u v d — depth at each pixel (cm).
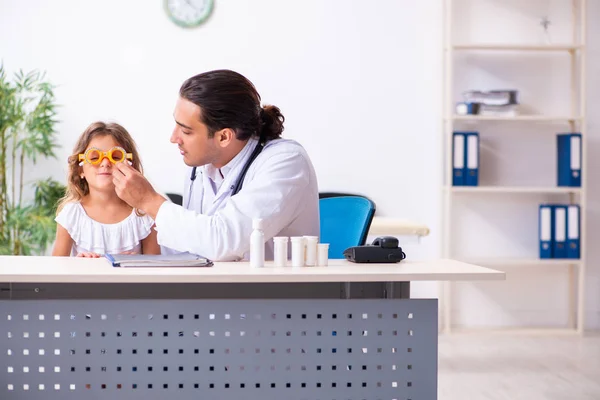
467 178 475
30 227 451
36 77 466
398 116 488
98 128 275
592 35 503
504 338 476
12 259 225
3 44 465
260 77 481
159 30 473
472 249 501
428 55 489
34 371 198
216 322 200
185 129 234
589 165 506
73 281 185
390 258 223
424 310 205
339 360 203
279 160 234
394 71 487
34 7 466
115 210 271
